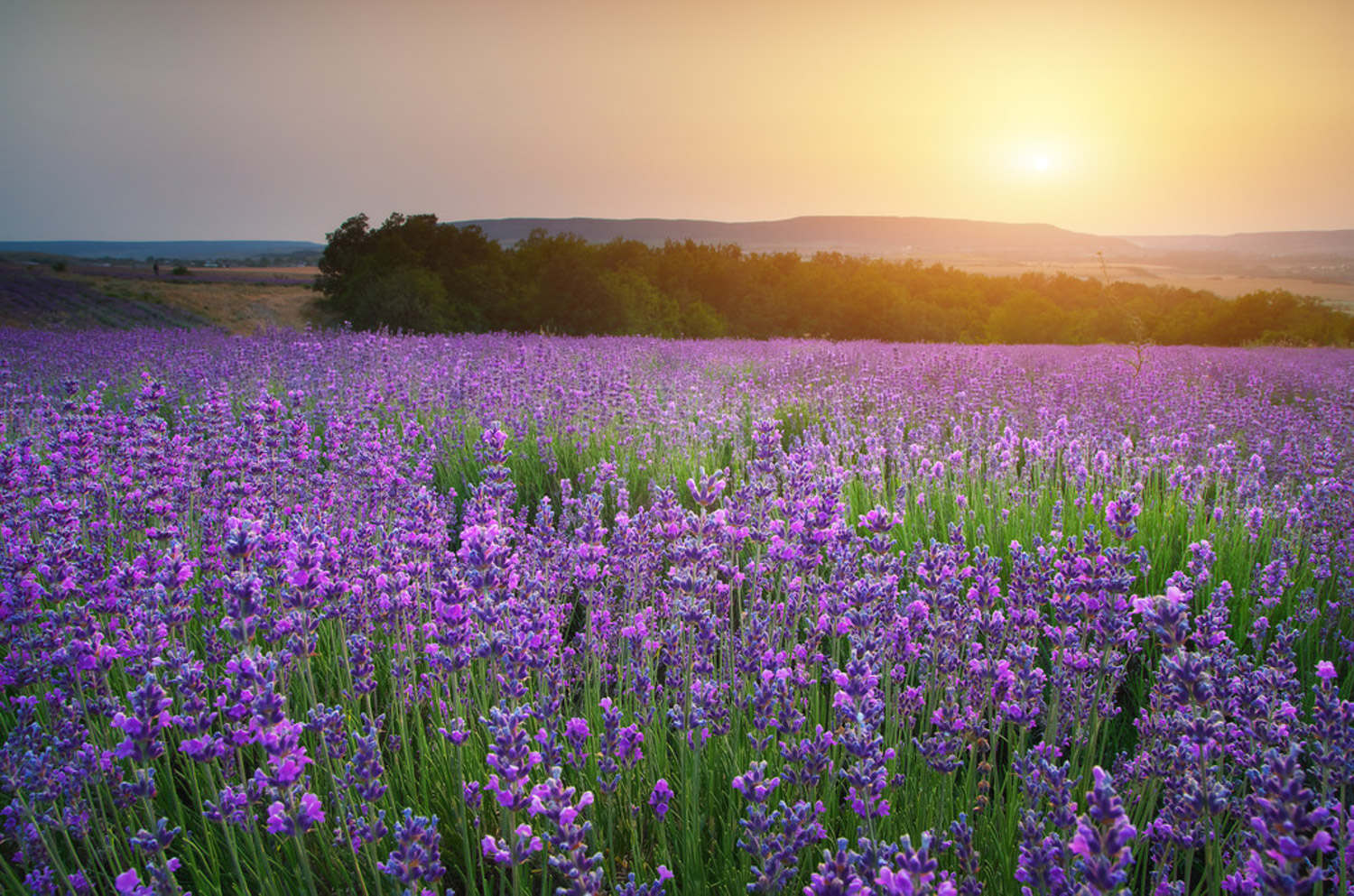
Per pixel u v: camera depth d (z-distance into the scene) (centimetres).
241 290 5853
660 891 203
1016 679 277
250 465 518
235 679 223
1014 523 533
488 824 267
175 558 299
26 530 413
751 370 1409
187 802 298
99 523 447
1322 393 1257
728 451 803
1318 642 394
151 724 211
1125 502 276
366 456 554
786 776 241
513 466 715
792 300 6588
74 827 247
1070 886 176
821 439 757
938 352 1747
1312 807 221
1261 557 489
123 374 1160
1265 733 242
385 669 360
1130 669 377
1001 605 392
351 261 5266
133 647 291
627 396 869
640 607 385
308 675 279
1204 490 593
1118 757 286
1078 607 281
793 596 332
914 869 150
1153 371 1365
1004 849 235
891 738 282
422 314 3831
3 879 229
